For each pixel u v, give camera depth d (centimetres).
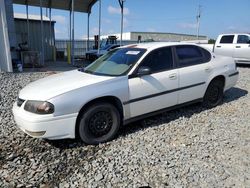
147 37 6419
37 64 1453
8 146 388
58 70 1268
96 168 322
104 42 2889
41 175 310
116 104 414
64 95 362
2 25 1048
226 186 281
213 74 539
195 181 290
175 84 471
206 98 550
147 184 286
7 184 293
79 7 1978
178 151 361
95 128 393
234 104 591
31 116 355
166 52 474
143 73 423
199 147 373
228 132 428
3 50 1070
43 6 2014
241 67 1329
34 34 2180
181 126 455
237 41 1338
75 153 366
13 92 709
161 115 513
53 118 355
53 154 363
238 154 352
